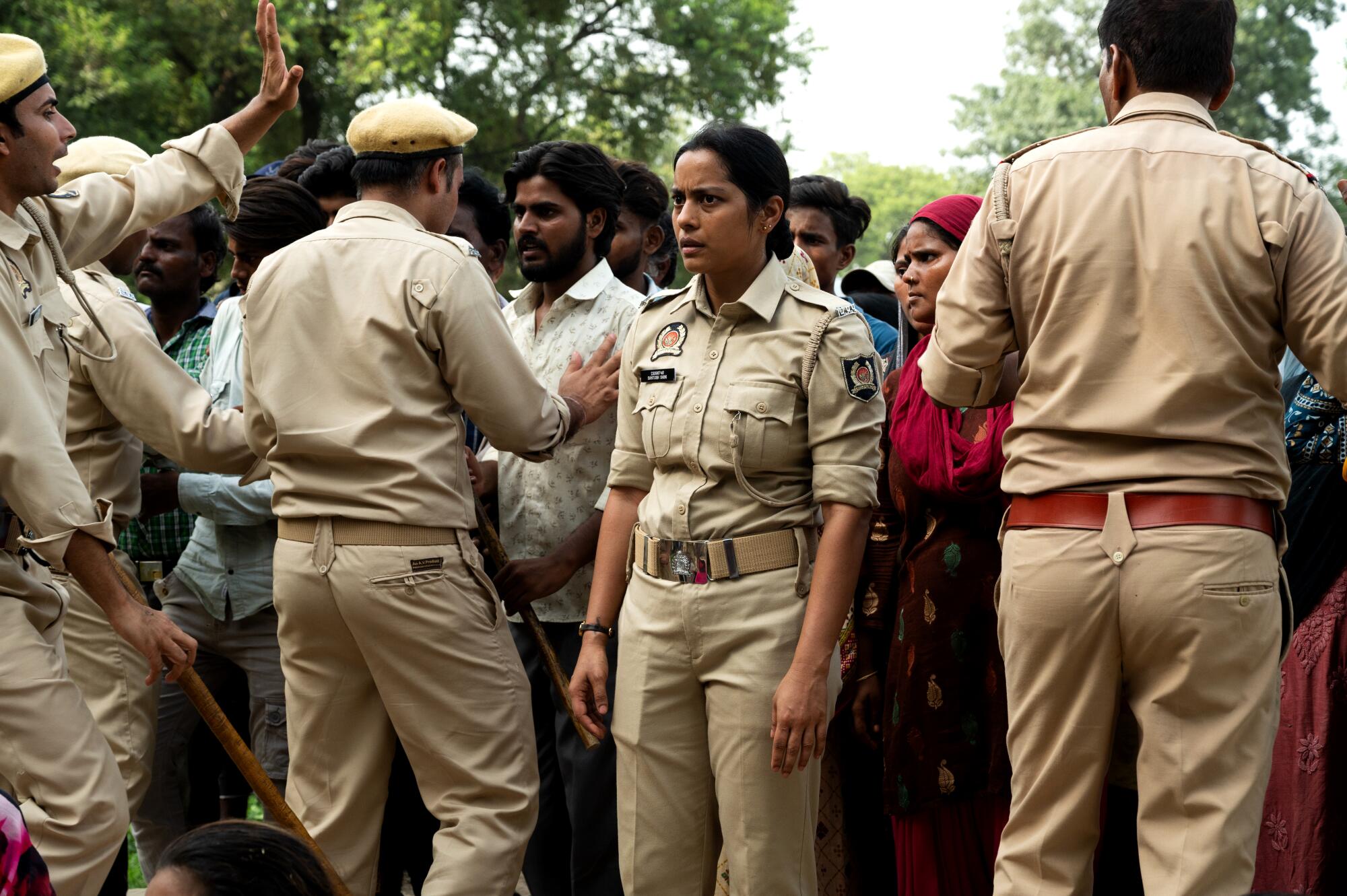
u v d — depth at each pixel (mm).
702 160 2863
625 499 3170
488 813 3170
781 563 2867
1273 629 2379
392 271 3150
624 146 23797
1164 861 2369
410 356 3141
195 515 4062
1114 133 2500
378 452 3098
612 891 3654
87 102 16297
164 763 4133
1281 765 3227
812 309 2895
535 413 3258
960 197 3494
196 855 1669
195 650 3094
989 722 3168
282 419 3145
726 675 2844
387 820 3936
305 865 1706
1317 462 3166
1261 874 3246
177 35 18641
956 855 3230
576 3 22641
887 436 3457
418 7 18594
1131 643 2387
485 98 21609
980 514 3232
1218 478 2352
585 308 3787
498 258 4535
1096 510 2398
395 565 3090
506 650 3285
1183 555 2326
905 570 3348
